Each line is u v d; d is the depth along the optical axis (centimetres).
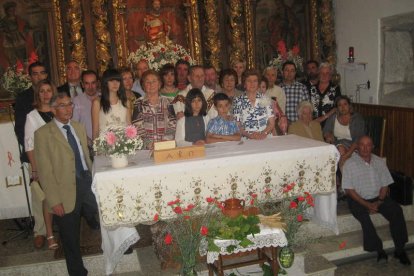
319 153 362
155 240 366
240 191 343
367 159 443
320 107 553
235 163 338
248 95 423
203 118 395
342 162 481
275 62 645
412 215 483
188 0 659
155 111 390
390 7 572
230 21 674
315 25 708
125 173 314
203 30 675
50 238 385
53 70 625
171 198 327
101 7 624
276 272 314
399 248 424
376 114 593
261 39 696
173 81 460
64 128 334
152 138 390
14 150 438
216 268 314
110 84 379
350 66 620
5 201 443
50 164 321
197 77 441
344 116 501
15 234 446
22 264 366
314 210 419
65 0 621
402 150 548
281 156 351
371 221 427
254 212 329
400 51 561
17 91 533
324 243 433
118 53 642
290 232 329
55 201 322
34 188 372
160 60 582
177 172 325
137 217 323
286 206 339
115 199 316
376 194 442
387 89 588
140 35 659
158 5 654
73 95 477
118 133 321
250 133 414
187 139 386
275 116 470
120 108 389
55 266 369
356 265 420
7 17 602
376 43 602
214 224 300
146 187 321
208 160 331
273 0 693
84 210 358
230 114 414
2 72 604
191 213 307
